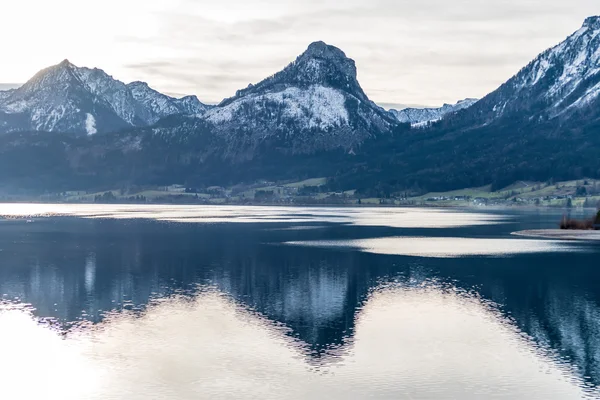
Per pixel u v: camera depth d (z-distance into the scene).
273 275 103.06
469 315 74.00
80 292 88.06
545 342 63.06
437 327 68.62
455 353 59.62
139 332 66.69
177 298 83.94
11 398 49.19
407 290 89.31
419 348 61.19
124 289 90.31
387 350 60.62
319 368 55.62
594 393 50.06
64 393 50.16
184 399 48.88
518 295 85.38
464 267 111.38
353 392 50.31
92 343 62.75
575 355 59.00
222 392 50.28
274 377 53.47
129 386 51.53
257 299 83.31
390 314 74.75
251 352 60.06
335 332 66.88
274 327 68.81
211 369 55.34
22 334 65.88
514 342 63.12
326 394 49.88
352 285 93.31
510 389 50.91
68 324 70.00
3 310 76.62
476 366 56.12
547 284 93.38
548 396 49.53
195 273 105.38
